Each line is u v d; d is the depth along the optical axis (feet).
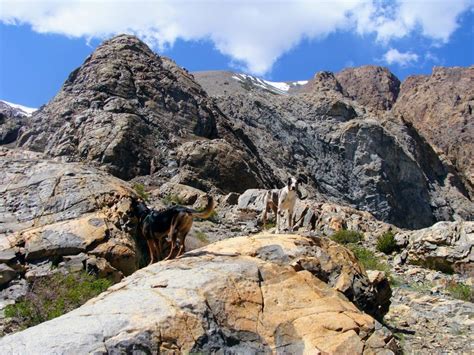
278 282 24.00
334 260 27.73
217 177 104.99
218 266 24.09
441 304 38.60
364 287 27.99
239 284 22.90
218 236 59.77
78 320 19.51
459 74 389.19
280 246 26.68
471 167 302.25
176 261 25.49
